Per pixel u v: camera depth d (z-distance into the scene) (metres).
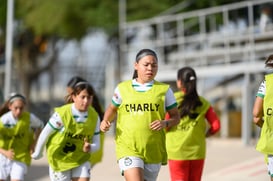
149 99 16.16
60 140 18.34
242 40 53.28
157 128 15.91
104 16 70.19
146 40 67.25
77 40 77.62
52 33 76.31
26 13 75.31
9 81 42.66
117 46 80.75
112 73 74.00
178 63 59.75
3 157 21.56
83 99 18.16
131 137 16.17
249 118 50.34
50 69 88.12
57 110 18.30
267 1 49.34
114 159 41.44
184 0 66.00
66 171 18.66
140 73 16.34
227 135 60.72
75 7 71.88
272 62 16.62
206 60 55.69
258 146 16.36
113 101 16.62
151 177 16.52
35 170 35.91
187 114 20.36
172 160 20.59
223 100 62.84
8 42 43.06
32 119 21.78
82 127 18.34
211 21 63.69
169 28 65.94
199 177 20.81
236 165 35.97
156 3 69.25
